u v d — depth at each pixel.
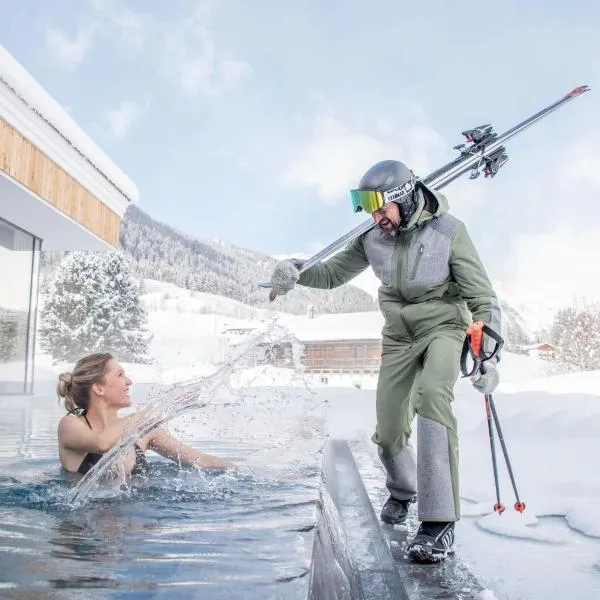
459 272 2.46
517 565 2.12
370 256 2.70
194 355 59.81
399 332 2.60
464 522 2.80
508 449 4.44
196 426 5.17
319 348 56.50
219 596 1.01
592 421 5.07
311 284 2.97
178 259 124.31
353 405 9.50
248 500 1.97
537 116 2.93
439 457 2.15
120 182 13.13
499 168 2.89
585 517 2.64
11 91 8.71
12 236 11.91
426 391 2.25
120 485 2.27
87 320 50.28
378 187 2.46
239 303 109.56
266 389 10.18
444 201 2.56
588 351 52.22
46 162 10.20
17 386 12.18
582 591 1.85
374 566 2.12
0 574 1.14
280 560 1.22
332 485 3.33
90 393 2.67
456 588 1.73
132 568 1.18
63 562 1.23
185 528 1.55
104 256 52.06
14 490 2.16
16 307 12.17
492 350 2.30
